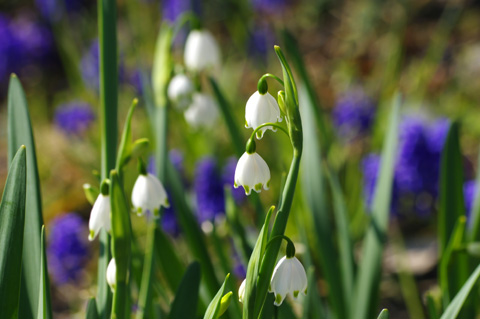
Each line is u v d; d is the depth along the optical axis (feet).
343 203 3.33
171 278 3.07
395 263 4.59
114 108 2.79
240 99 6.79
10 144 2.71
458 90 6.83
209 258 3.17
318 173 3.35
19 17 9.71
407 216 4.98
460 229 2.94
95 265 4.93
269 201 5.00
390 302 4.29
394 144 3.27
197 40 3.55
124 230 2.50
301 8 9.20
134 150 2.63
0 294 2.48
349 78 7.27
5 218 2.48
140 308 3.06
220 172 4.47
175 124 5.94
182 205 3.22
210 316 2.44
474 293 3.04
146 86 3.86
